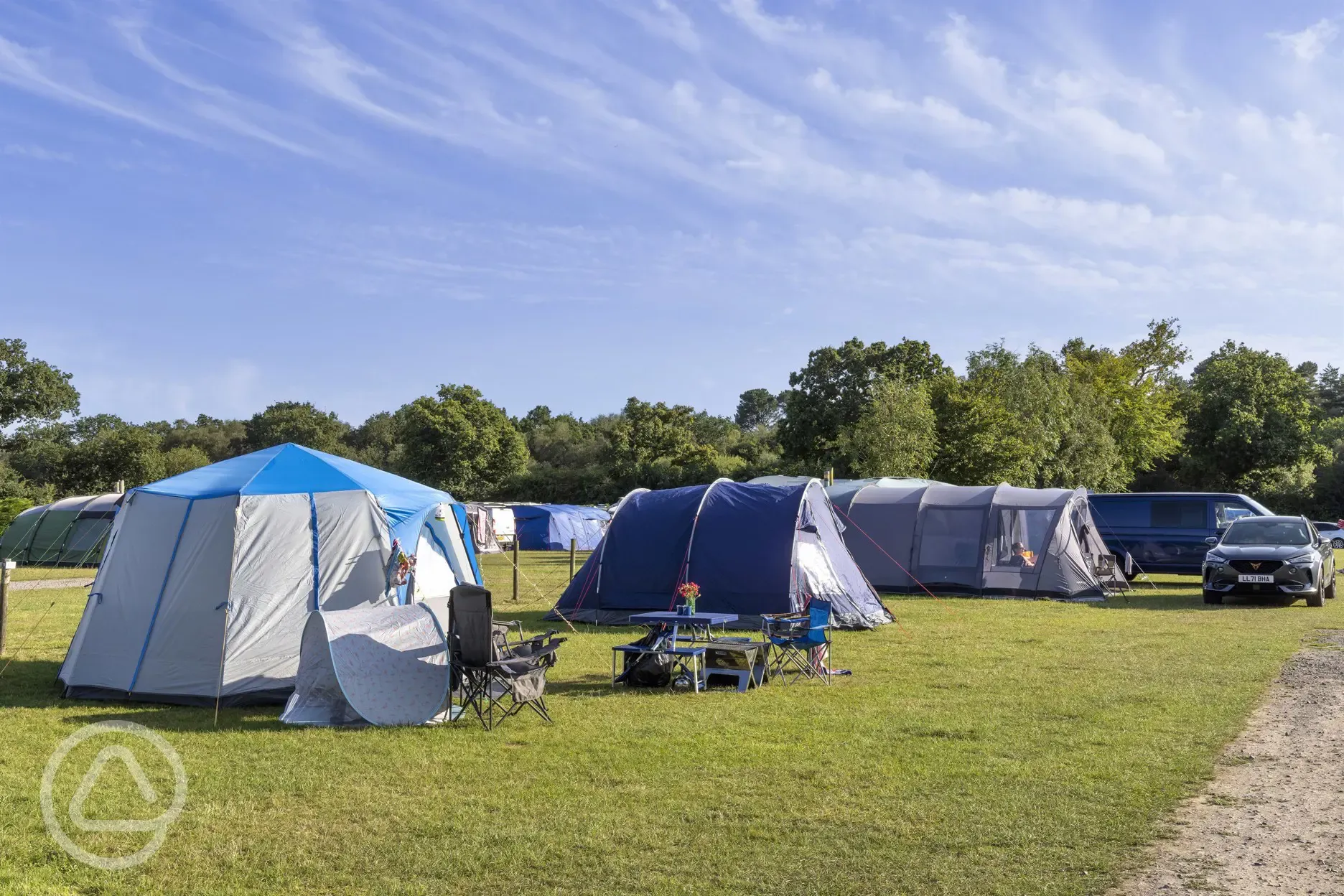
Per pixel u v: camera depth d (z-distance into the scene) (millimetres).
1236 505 23984
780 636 11383
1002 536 21281
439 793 6934
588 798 6742
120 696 10430
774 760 7676
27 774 7500
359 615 9672
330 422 86312
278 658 10414
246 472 11664
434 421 62344
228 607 10469
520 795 6844
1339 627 15445
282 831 6168
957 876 5258
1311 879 5133
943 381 45375
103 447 59469
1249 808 6316
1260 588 18750
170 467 62438
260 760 7906
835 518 17781
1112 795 6586
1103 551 22688
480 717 9039
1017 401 44531
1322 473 60562
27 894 5207
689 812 6406
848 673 11602
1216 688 10281
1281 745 7891
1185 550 24188
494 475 64562
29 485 54156
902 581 21547
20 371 50969
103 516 31562
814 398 51969
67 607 19453
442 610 12414
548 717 9188
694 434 74812
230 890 5270
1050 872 5293
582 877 5355
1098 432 46625
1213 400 59719
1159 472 61656
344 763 7781
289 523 11070
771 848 5730
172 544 10844
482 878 5367
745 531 16312
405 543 11664
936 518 21781
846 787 6918
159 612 10609
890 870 5355
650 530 16922
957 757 7656
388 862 5629
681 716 9422
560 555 38531
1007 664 12109
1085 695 10008
